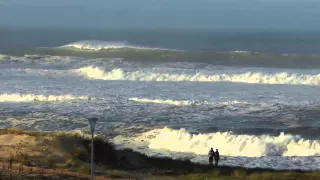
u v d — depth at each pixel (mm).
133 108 96062
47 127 83375
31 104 100188
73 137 73438
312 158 69062
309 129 80312
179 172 61688
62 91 111812
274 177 58562
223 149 73375
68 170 57344
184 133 77250
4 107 97375
